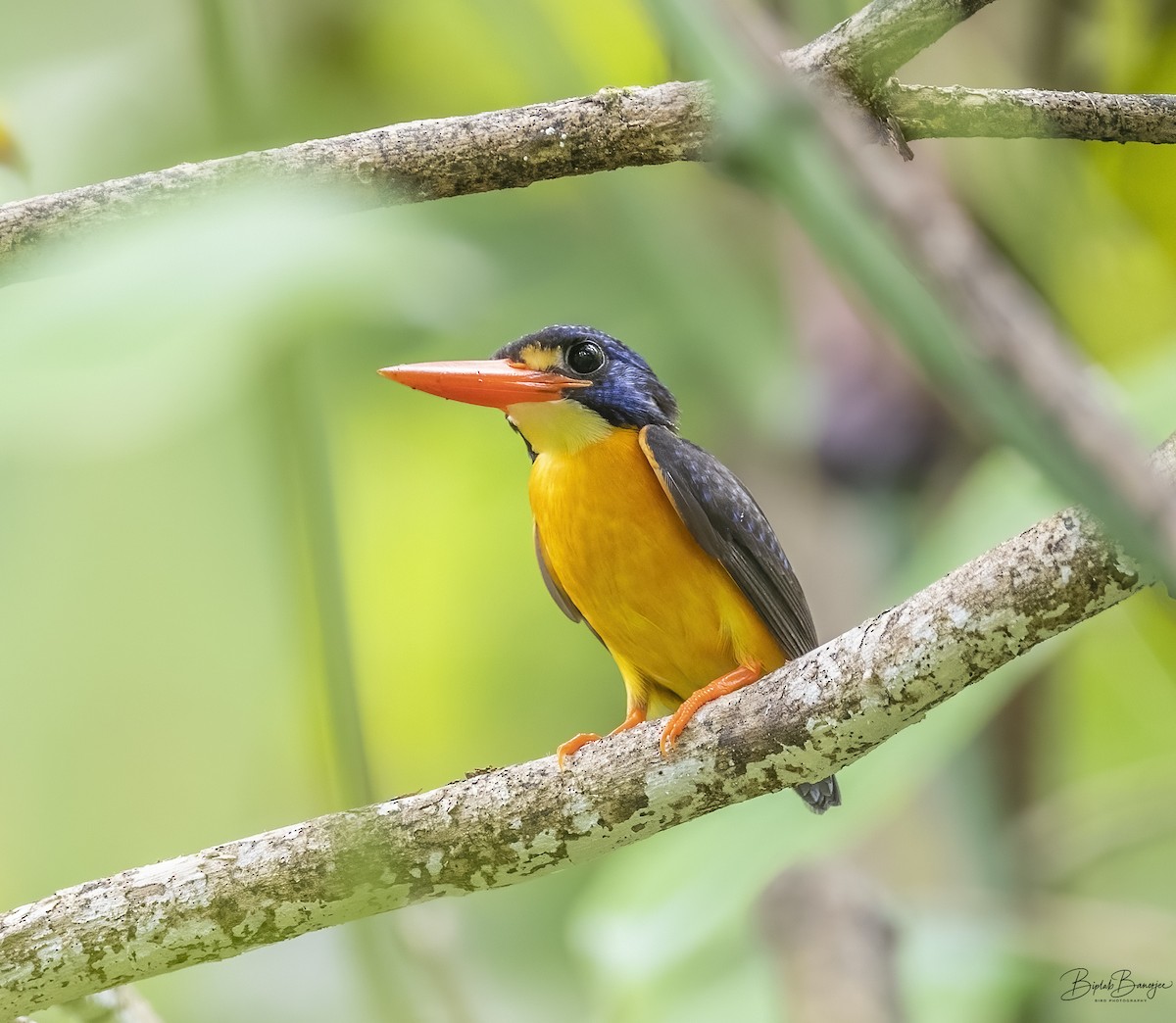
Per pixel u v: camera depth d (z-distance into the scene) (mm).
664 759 5582
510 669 11273
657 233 9469
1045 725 8945
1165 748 9555
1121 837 8320
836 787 7121
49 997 5527
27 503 9008
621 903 7203
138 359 4961
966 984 7562
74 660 9266
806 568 9156
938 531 7555
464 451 10914
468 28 10102
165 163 8508
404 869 5590
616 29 9078
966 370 2066
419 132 5008
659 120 5008
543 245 9578
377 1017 7453
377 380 9742
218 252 4918
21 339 4984
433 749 11172
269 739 9812
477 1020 7602
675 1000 7211
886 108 4969
